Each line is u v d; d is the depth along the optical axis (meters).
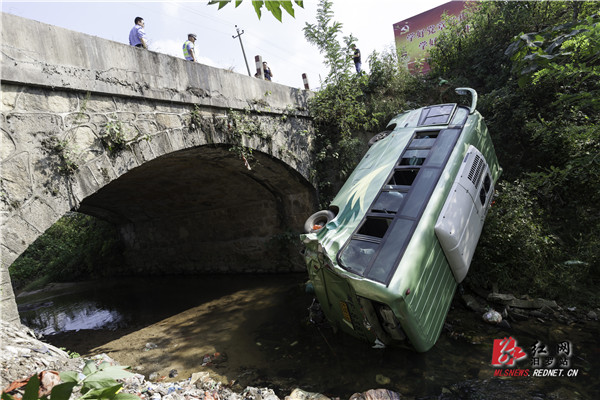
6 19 4.49
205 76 7.53
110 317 10.59
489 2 12.34
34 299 15.00
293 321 7.91
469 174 6.22
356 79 11.16
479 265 7.61
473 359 5.46
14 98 4.56
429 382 5.01
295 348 6.59
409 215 5.57
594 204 8.05
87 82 5.36
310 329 7.33
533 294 7.04
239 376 5.78
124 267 17.09
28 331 4.61
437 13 15.29
